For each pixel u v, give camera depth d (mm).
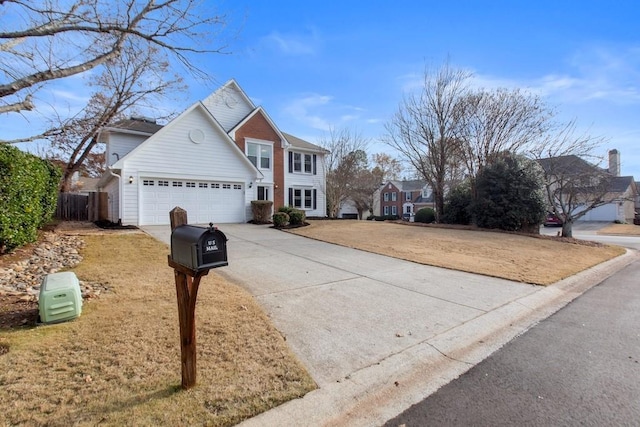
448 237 12883
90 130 6965
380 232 13867
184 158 14883
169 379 2715
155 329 3602
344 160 29000
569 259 9914
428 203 46188
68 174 18312
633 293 6395
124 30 4988
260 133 19234
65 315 3721
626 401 2693
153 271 6184
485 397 2752
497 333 4250
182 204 14945
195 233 2441
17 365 2805
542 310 5281
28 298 4375
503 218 15523
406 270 7527
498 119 17297
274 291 5527
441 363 3391
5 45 4531
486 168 16406
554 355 3580
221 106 18922
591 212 33875
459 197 18312
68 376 2691
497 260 9102
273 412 2414
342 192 29844
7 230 6074
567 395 2779
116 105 13750
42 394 2441
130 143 16344
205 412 2336
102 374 2738
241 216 16844
